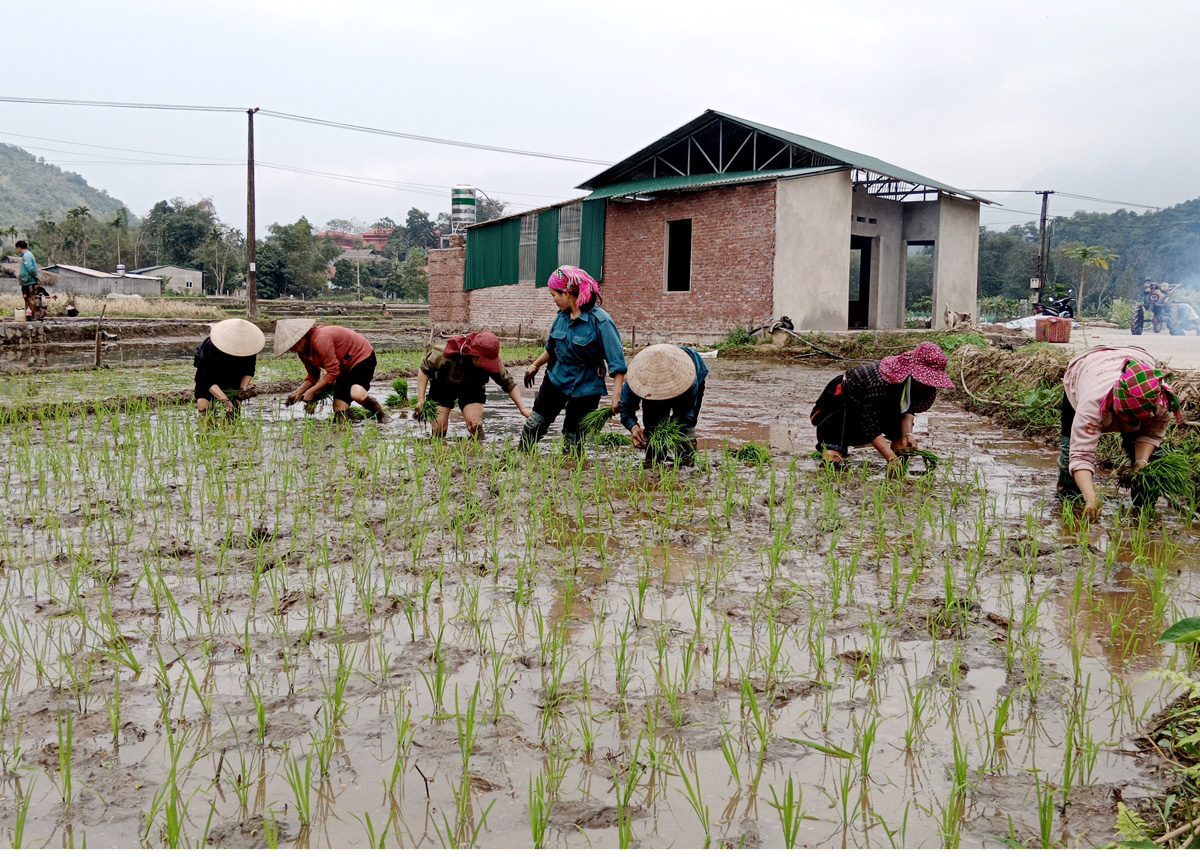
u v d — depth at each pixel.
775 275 21.47
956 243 26.45
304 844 2.20
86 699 2.96
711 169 25.02
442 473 6.30
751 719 2.87
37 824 2.29
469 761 2.60
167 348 22.05
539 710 2.92
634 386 6.83
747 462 7.20
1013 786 2.48
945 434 9.30
